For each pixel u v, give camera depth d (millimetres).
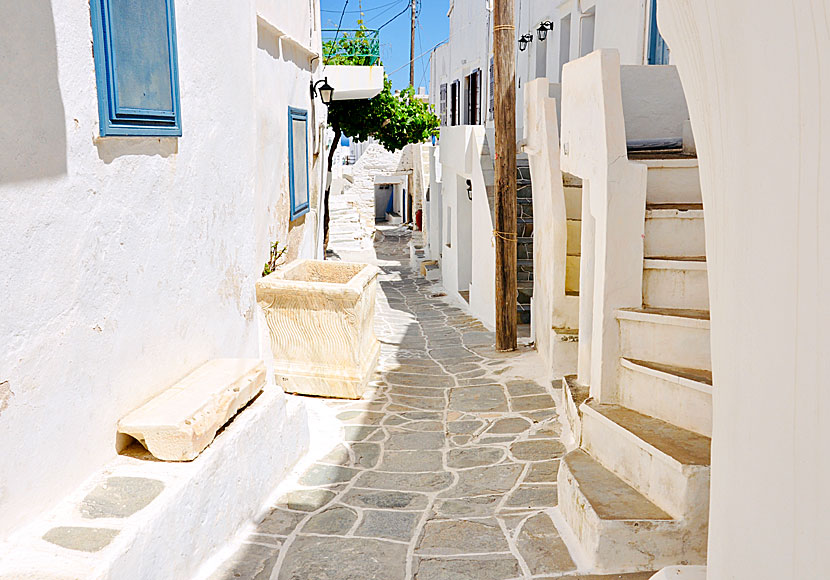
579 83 4684
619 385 3986
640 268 3938
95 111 2928
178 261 3746
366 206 30562
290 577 3229
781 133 1398
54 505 2697
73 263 2797
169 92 3533
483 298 10984
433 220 18250
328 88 9391
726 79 1630
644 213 3920
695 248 4008
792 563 1447
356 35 14000
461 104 16781
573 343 6582
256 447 3959
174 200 3684
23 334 2496
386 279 17438
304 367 6480
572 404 4762
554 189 6867
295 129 7762
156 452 3166
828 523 1307
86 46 2857
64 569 2270
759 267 1534
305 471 4656
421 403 6277
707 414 3385
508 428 5406
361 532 3709
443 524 3783
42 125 2588
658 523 3074
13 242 2441
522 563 3281
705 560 3080
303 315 6359
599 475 3619
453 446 5109
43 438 2619
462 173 12047
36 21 2549
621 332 3947
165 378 3619
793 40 1314
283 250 6871
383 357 8227
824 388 1298
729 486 1755
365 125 18750
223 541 3453
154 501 2787
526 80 12438
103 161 3002
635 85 6652
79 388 2855
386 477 4543
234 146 4555
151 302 3449
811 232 1313
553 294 6719
